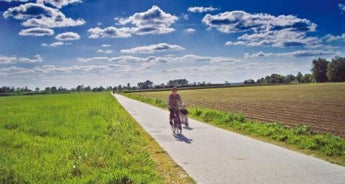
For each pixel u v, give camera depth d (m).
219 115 22.36
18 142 14.41
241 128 17.31
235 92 80.31
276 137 14.16
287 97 50.72
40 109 37.12
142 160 10.47
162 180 8.52
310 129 16.66
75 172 9.25
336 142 11.84
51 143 13.96
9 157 11.44
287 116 24.02
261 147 12.21
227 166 9.55
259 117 23.62
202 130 17.16
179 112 18.44
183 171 9.24
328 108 29.89
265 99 47.34
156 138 15.02
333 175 8.42
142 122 22.14
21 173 9.16
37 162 10.41
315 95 53.97
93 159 10.54
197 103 42.22
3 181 8.67
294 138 13.22
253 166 9.48
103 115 26.80
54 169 9.60
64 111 32.78
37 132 17.97
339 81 154.25
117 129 17.66
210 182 8.15
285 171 8.88
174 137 15.19
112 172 8.55
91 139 14.59
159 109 35.38
